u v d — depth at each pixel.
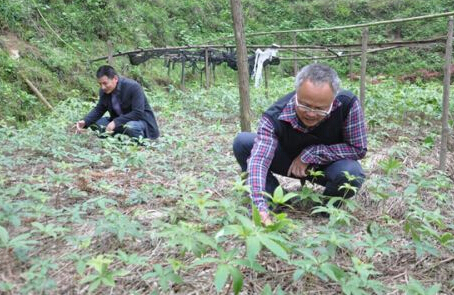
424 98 7.46
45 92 7.98
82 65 9.38
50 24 9.96
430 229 2.48
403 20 5.02
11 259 2.40
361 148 3.02
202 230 2.74
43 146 4.59
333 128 2.95
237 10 4.16
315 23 17.70
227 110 7.76
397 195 3.12
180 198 3.34
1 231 2.26
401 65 16.48
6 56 7.87
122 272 2.08
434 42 7.06
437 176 3.78
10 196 3.21
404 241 2.82
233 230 1.83
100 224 2.62
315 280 2.34
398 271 2.53
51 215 2.82
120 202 3.31
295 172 3.09
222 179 3.93
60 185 3.52
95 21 11.02
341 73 16.02
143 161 4.05
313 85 2.49
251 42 16.39
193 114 7.57
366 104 7.04
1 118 6.77
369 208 3.39
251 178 2.72
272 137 2.89
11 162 3.93
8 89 7.15
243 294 2.23
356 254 2.63
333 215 2.55
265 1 18.50
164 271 2.08
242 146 3.31
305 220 3.08
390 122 6.45
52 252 2.52
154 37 13.11
